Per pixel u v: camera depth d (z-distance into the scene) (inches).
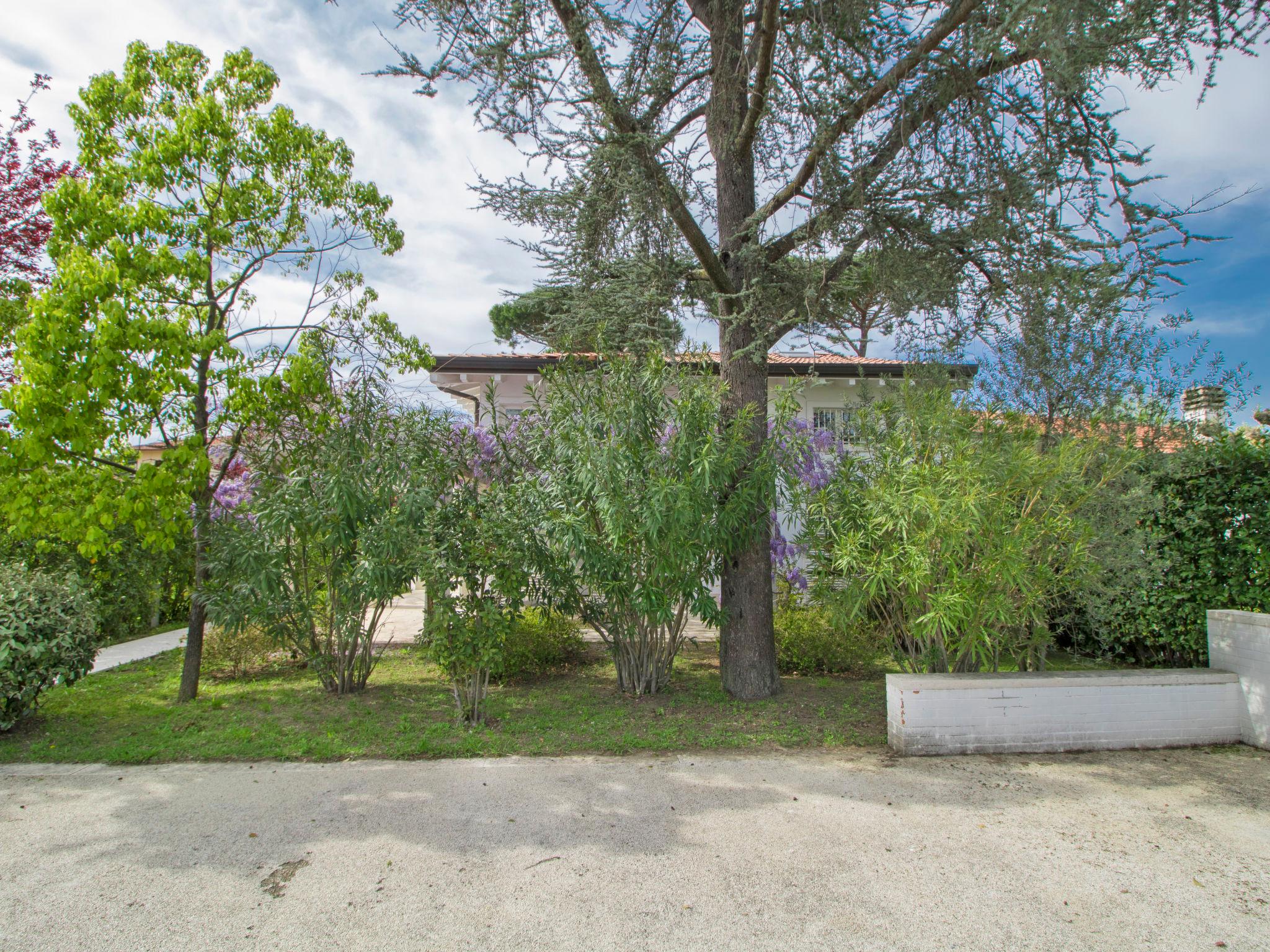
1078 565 223.0
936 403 238.7
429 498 242.1
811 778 179.3
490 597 227.6
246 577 247.6
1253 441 263.9
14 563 271.1
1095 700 201.3
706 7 269.9
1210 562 262.1
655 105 252.8
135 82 249.6
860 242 256.7
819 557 241.4
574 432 236.1
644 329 280.5
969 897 122.9
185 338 230.2
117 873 130.0
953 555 211.5
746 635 260.5
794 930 112.6
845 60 215.8
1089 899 122.6
